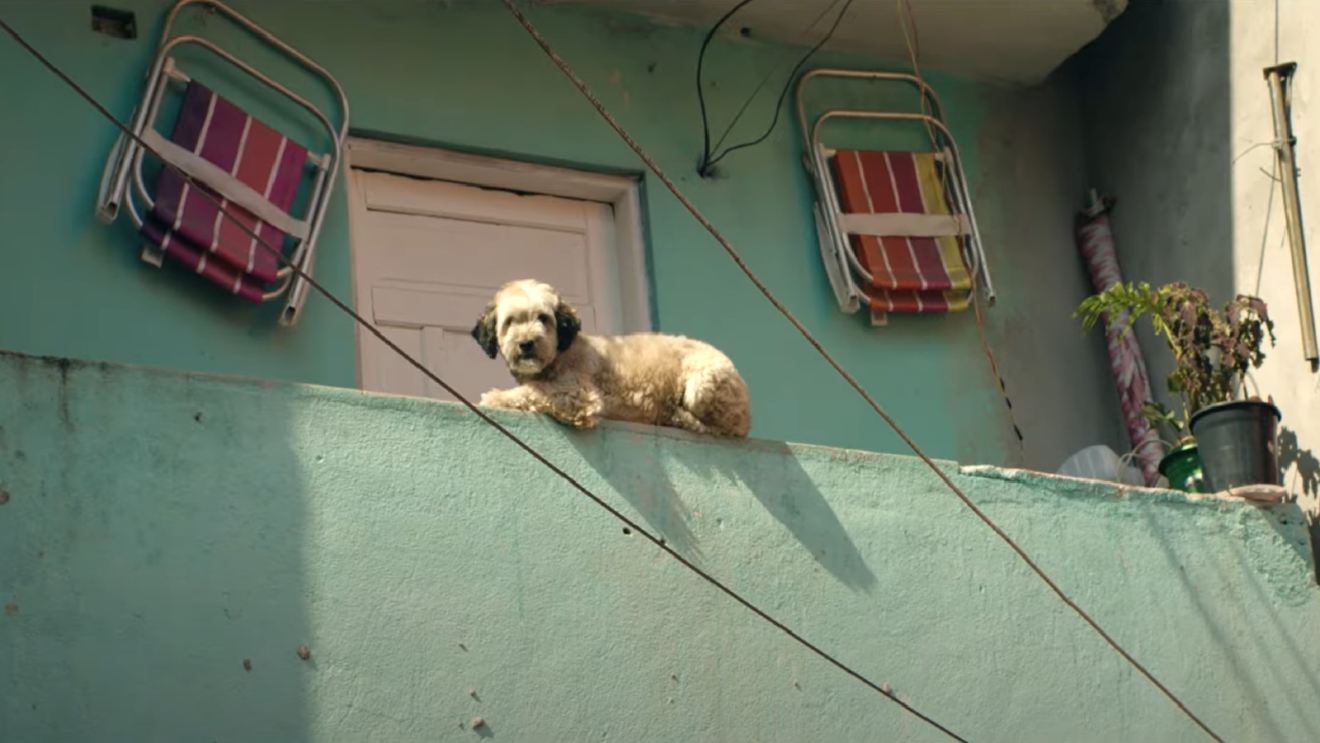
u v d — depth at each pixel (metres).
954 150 9.07
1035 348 9.01
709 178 8.58
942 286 8.62
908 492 6.80
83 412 5.55
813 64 9.05
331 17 8.03
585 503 6.17
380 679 5.64
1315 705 7.26
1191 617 7.20
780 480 6.56
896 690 6.48
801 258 8.62
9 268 7.05
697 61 8.78
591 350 6.52
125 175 7.18
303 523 5.71
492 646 5.85
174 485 5.58
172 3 7.67
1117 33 9.48
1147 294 8.17
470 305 8.05
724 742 6.11
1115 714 6.88
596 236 8.45
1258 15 8.61
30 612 5.27
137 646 5.36
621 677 6.02
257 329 7.39
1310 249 8.15
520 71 8.36
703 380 6.48
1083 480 7.22
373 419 5.94
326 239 7.69
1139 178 9.20
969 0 8.78
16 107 7.26
